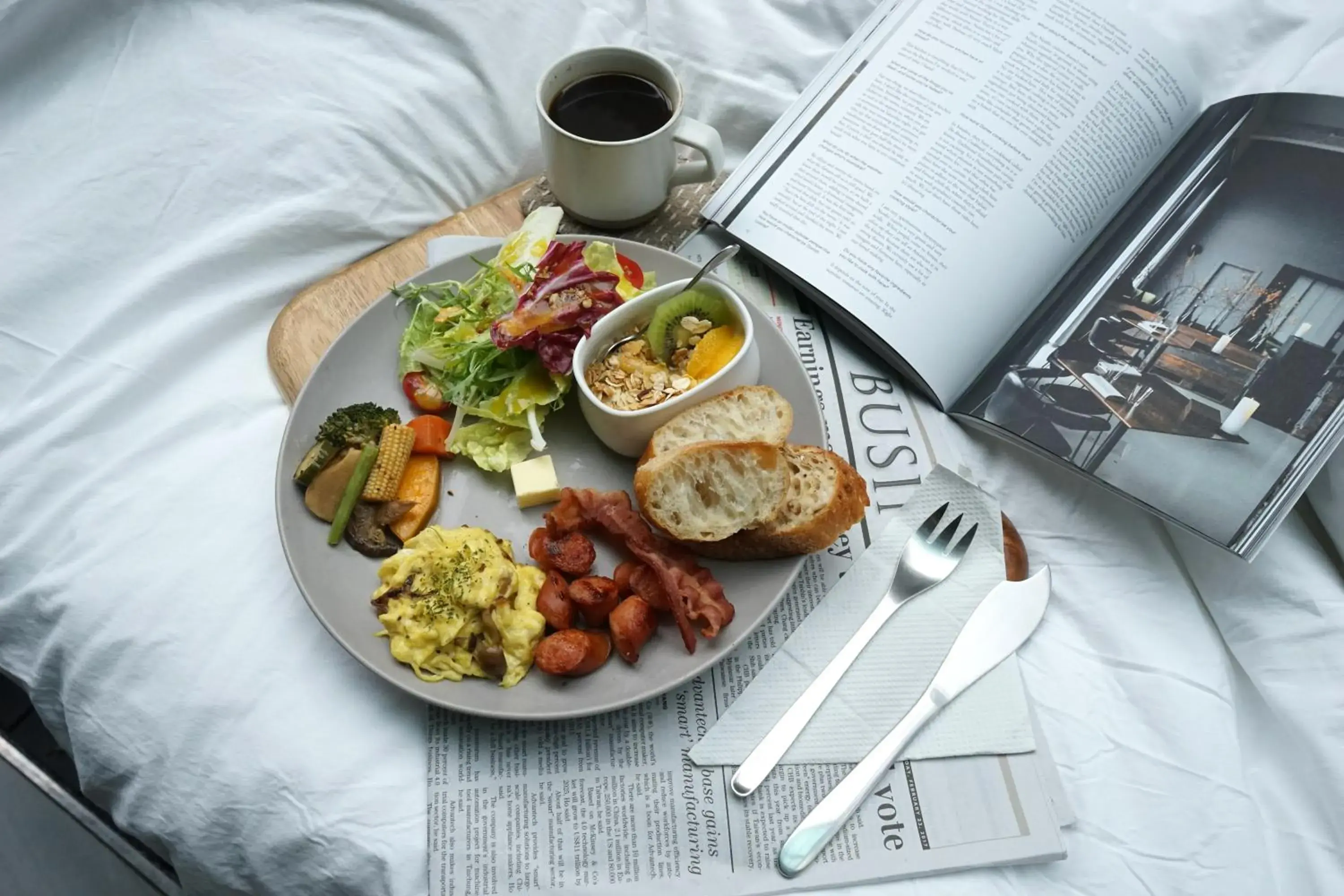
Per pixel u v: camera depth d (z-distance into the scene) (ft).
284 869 2.92
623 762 2.95
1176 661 3.19
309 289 3.87
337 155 4.15
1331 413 3.29
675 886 2.78
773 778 2.93
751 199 4.01
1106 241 3.85
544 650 2.93
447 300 3.69
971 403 3.67
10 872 4.65
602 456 3.55
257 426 3.67
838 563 3.35
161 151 4.03
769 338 3.66
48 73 4.16
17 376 3.69
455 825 2.85
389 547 3.23
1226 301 3.60
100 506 3.36
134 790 3.04
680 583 3.03
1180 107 3.99
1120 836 2.91
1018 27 4.07
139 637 3.12
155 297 3.81
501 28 4.42
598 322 3.43
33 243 3.84
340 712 3.02
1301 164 3.71
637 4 4.71
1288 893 2.94
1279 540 3.34
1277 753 3.14
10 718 4.72
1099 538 3.47
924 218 3.84
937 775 2.95
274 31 4.29
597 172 3.77
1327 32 4.17
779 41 4.55
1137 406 3.49
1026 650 3.23
